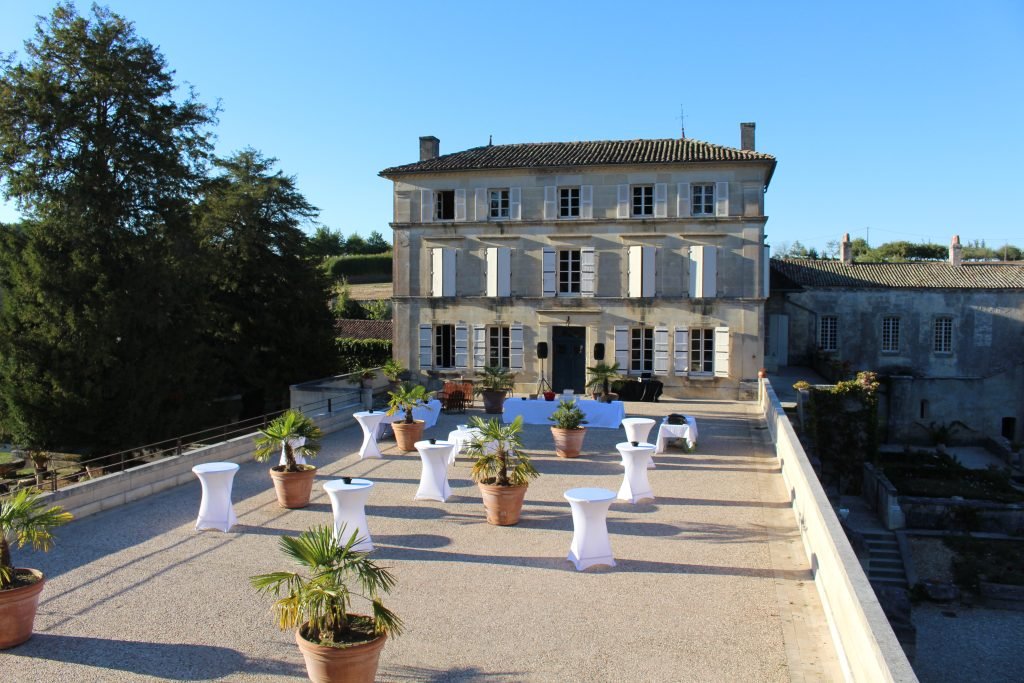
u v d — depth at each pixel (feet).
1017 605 63.98
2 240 81.10
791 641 23.26
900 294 116.67
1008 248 236.63
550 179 85.56
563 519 36.65
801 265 124.77
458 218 88.07
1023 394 112.88
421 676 21.13
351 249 261.85
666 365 84.07
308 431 39.42
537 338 86.74
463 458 51.31
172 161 85.10
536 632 24.02
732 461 50.26
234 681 20.90
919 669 53.72
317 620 19.35
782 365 117.08
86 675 21.18
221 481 34.65
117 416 80.48
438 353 90.07
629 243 84.38
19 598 22.77
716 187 82.17
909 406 114.93
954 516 74.49
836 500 76.28
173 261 84.99
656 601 26.50
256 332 105.09
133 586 27.89
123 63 81.20
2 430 82.84
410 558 31.04
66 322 78.02
